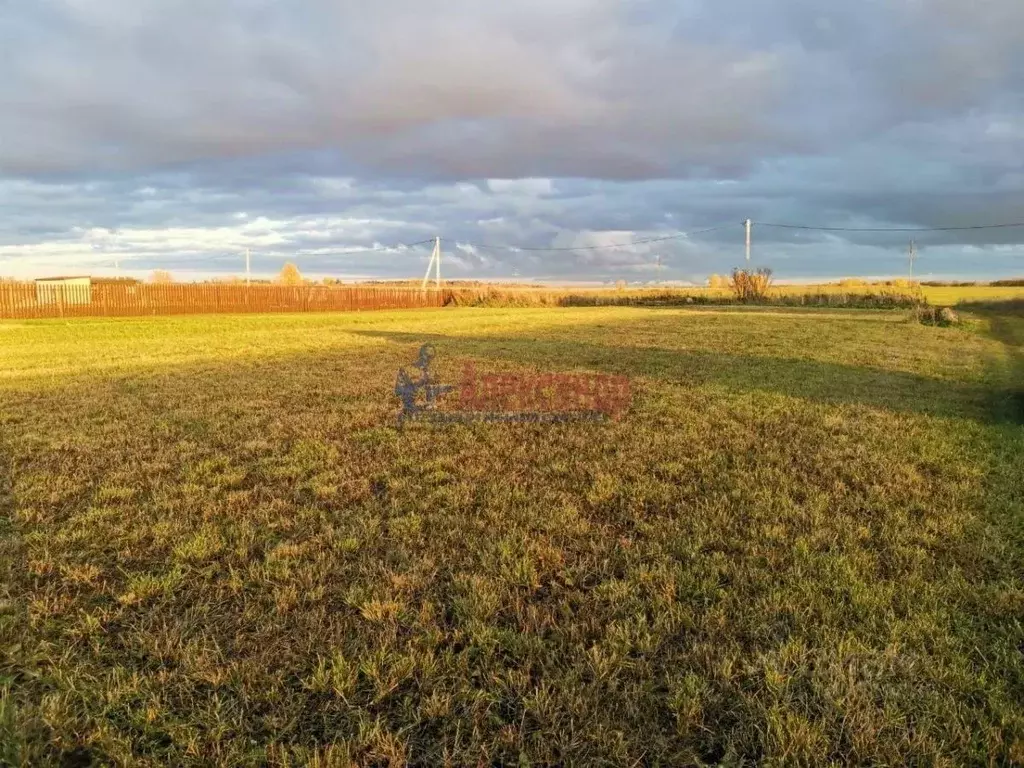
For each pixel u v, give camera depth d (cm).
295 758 221
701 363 1282
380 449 627
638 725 239
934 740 228
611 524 436
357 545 393
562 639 292
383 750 224
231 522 438
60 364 1253
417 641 289
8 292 2764
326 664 275
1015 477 525
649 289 5322
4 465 568
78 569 359
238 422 745
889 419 758
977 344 1723
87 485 516
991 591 331
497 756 225
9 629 298
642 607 316
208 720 240
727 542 399
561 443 651
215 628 304
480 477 539
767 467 557
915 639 287
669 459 586
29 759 220
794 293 4500
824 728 233
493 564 369
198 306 3547
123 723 240
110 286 3133
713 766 220
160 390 959
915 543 395
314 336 1939
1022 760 217
